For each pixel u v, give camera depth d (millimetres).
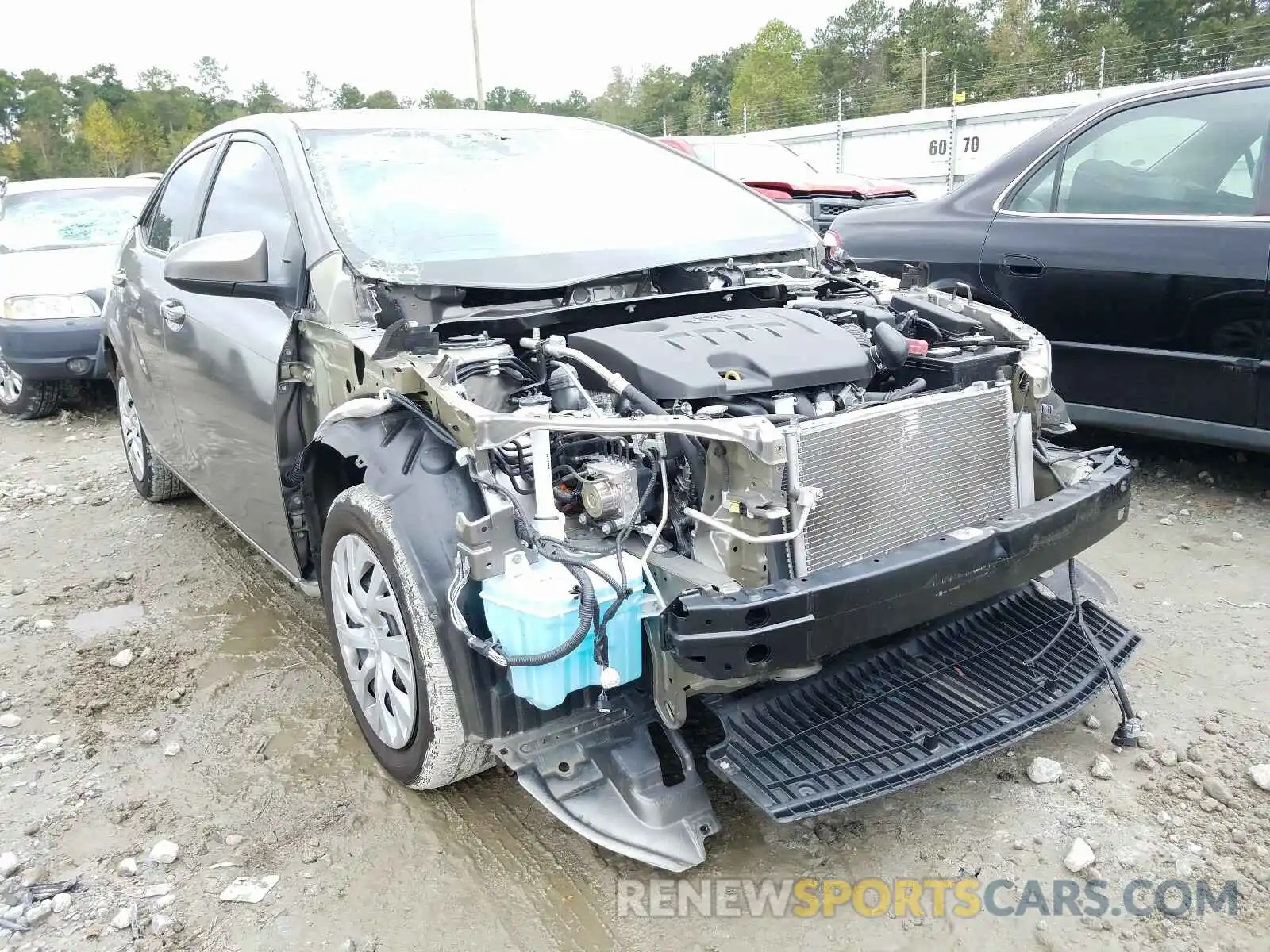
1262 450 4215
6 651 3779
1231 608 3689
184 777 2932
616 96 88875
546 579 2188
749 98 71438
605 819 2320
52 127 88875
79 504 5547
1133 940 2203
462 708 2396
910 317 3217
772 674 2195
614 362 2607
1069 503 2629
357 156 3447
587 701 2455
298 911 2377
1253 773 2703
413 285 2848
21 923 2348
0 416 8141
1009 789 2738
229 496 3869
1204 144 4324
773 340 2693
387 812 2736
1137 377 4488
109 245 7969
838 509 2398
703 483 2406
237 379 3441
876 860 2494
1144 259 4355
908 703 2615
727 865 2494
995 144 17922
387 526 2502
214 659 3652
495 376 2557
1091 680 2789
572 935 2283
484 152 3695
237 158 3920
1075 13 56375
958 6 65062
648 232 3473
